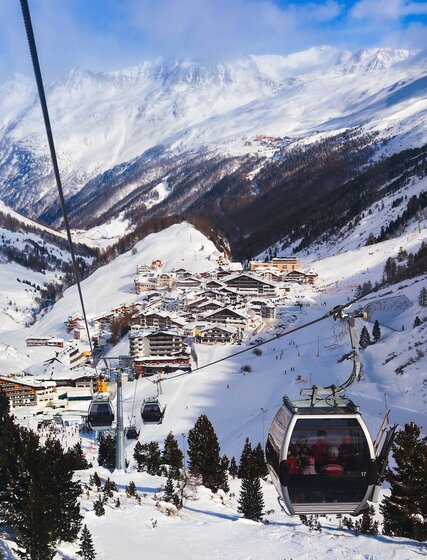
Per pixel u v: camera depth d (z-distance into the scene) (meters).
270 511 45.38
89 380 136.75
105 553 30.11
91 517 36.34
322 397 16.38
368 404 97.56
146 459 61.06
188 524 37.88
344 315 15.67
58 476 28.33
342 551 31.75
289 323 173.50
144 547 31.80
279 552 31.94
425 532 35.34
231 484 58.41
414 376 100.69
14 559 26.34
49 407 127.31
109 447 65.62
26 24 9.34
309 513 15.81
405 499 36.66
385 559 30.20
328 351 133.12
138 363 136.62
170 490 44.38
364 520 37.31
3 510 29.39
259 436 85.25
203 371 126.12
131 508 39.66
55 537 27.14
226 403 105.38
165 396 110.69
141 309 198.25
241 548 32.72
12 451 29.27
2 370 157.00
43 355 186.38
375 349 119.06
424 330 115.56
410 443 37.47
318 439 15.34
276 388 110.12
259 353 139.62
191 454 53.75
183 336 148.00
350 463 15.36
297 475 15.39
